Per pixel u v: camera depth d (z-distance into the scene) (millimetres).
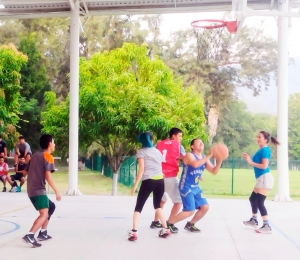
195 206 7637
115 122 17984
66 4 14594
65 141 19531
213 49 34500
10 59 20250
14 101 21203
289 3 13211
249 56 35188
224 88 34406
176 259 5898
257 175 7934
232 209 10953
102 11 14602
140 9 14508
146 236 7410
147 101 17969
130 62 19469
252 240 7211
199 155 7516
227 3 14180
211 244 6863
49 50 34219
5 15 14969
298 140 43469
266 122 40531
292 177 33844
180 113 19672
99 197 13320
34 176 6508
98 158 33219
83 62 19125
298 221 9250
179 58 33781
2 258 5887
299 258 6066
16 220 9023
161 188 7098
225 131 36406
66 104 19484
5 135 24922
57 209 10641
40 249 6418
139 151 7066
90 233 7672
